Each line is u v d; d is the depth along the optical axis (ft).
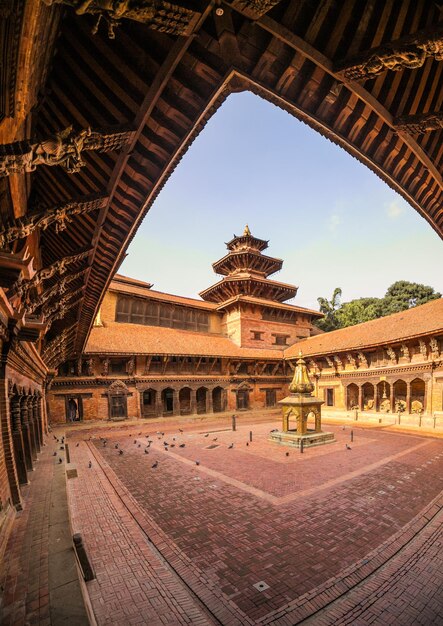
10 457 24.76
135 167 18.52
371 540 24.29
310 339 127.95
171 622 16.35
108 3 6.84
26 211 19.58
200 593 18.54
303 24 12.29
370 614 16.87
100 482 39.09
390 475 40.32
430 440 62.90
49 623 12.35
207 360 108.06
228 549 23.41
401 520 27.58
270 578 19.90
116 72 14.12
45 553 18.15
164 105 15.42
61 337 49.08
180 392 109.50
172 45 12.42
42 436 56.39
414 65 10.71
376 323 103.04
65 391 81.82
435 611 16.96
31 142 10.68
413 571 20.49
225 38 12.64
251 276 127.44
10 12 6.73
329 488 35.81
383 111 15.58
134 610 17.17
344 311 181.98
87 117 16.05
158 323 116.26
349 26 12.29
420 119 14.99
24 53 7.84
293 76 14.78
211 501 32.71
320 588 18.86
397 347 86.43
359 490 35.04
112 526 27.35
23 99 9.23
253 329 124.67
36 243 26.03
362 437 67.21
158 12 8.30
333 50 12.87
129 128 14.88
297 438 58.13
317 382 111.45
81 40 13.05
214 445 60.80
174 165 19.70
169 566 21.49
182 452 55.06
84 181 19.83
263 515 29.07
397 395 93.81
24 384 34.94
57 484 30.89
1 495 21.52
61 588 14.76
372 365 93.50
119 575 20.25
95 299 40.96
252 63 14.08
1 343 22.53
